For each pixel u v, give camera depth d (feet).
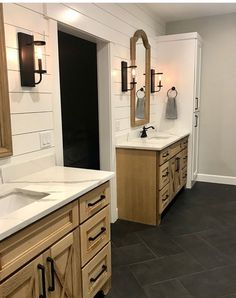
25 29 5.97
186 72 13.39
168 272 7.41
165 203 10.77
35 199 5.24
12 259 3.84
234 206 11.80
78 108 10.50
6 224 3.80
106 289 6.61
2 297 3.70
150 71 12.82
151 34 13.03
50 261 4.51
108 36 9.20
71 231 5.07
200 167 15.23
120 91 10.38
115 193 10.47
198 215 10.97
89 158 10.67
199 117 14.84
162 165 10.13
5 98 5.50
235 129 14.30
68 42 10.10
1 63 5.35
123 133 10.85
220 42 13.85
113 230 9.82
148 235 9.43
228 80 14.03
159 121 14.32
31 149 6.38
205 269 7.52
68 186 5.46
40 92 6.52
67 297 5.07
